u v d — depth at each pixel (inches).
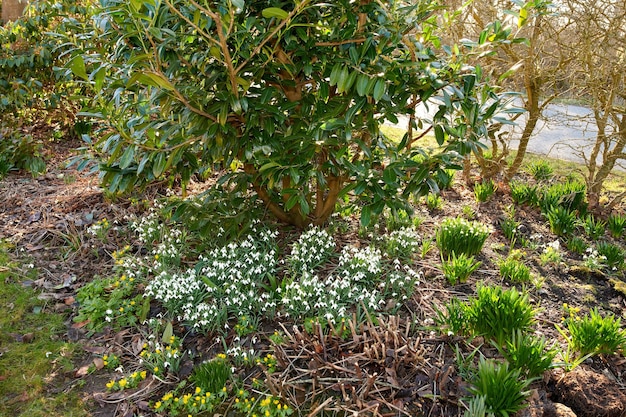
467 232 138.9
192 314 109.9
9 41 207.0
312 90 129.0
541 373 94.0
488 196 178.1
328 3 109.2
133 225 145.8
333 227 146.0
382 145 126.5
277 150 115.3
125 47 112.2
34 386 96.0
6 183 180.1
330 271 130.2
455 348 102.1
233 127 115.7
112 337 110.2
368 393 92.2
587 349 100.0
